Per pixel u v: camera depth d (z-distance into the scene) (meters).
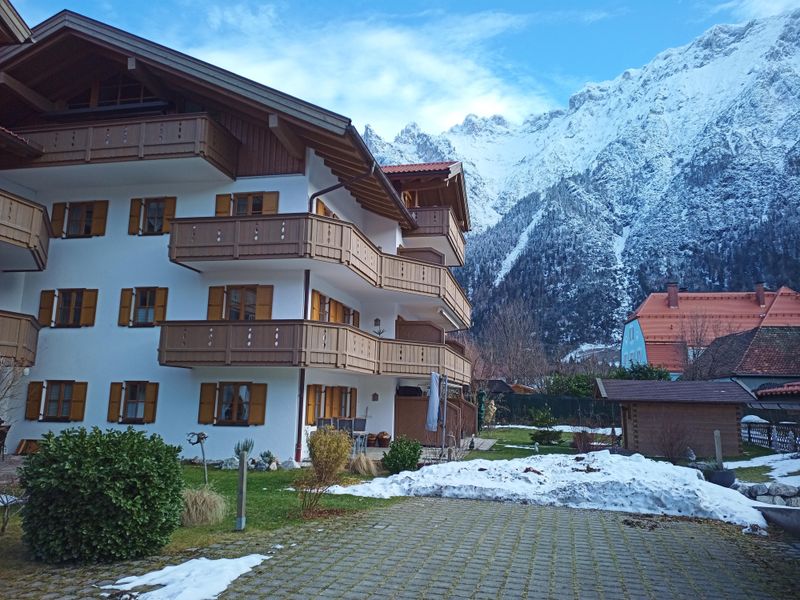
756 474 18.30
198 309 20.09
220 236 18.62
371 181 21.84
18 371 17.80
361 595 6.67
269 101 18.38
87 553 7.44
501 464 15.30
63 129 19.64
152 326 20.39
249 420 19.23
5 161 19.91
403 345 22.67
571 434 37.00
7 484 12.27
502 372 75.62
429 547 8.75
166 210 20.72
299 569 7.51
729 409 23.19
